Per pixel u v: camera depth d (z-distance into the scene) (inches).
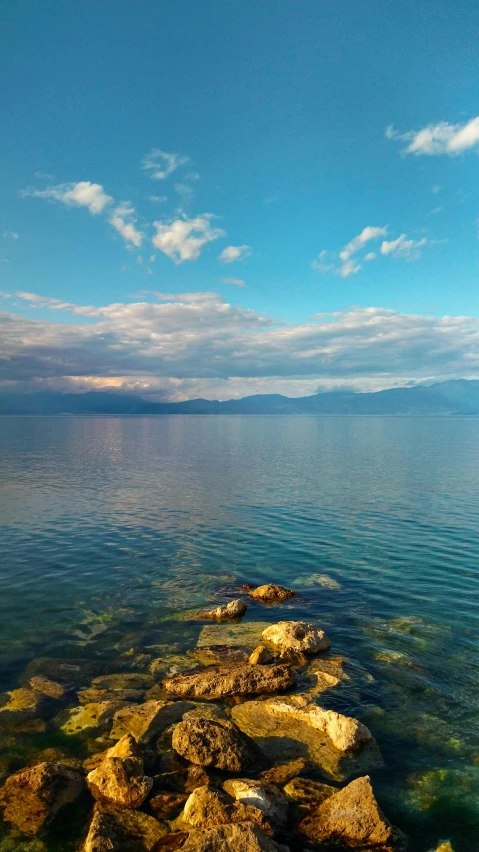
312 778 492.4
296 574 1128.2
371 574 1119.6
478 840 422.0
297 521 1601.9
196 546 1337.4
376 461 3351.4
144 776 464.4
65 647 770.2
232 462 3319.4
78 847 409.1
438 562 1195.9
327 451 4215.1
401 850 409.1
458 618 885.8
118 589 1032.2
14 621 867.4
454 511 1734.7
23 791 458.0
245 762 507.2
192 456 3772.1
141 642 793.6
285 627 788.6
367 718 589.9
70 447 4611.2
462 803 462.3
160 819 432.8
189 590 1032.8
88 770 495.2
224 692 639.1
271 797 450.3
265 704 610.5
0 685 650.8
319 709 579.5
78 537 1413.6
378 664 721.6
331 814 432.5
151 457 3681.1
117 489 2193.7
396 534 1443.2
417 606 941.8
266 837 390.6
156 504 1870.1
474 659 736.3
